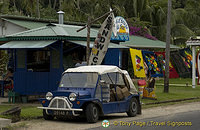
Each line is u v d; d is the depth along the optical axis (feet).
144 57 84.17
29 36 57.06
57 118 40.73
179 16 159.22
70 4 124.06
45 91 57.31
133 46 97.50
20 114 41.37
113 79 41.75
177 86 87.86
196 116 43.70
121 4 144.05
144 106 53.57
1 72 68.13
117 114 45.80
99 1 136.87
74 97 36.47
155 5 150.41
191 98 64.28
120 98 41.60
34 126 35.91
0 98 63.46
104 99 39.40
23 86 58.54
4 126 34.55
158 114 45.52
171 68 109.50
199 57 83.56
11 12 123.75
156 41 117.29
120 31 74.28
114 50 64.90
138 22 123.34
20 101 58.65
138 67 68.13
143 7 149.38
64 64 58.18
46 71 59.67
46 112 38.55
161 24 148.15
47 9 132.16
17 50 60.23
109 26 48.65
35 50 59.82
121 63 87.81
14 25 76.64
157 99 60.39
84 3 140.36
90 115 37.09
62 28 59.72
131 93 43.83
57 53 57.26
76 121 39.09
